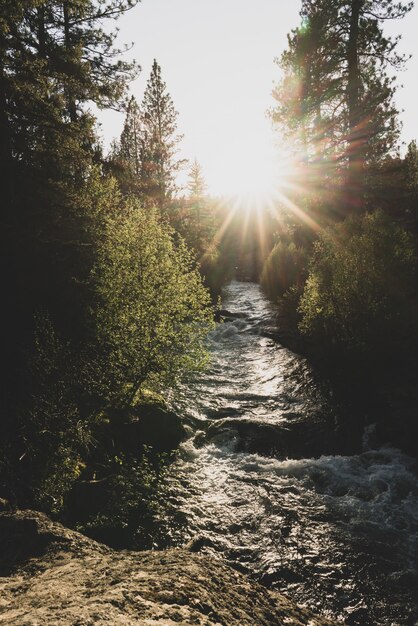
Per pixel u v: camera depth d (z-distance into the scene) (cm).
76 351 884
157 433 977
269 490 834
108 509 710
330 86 2506
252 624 255
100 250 1077
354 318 1298
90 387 861
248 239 6119
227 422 1085
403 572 620
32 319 973
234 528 716
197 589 273
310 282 1581
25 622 208
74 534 404
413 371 1205
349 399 1216
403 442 985
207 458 959
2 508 530
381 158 2634
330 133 2623
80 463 804
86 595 256
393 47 2258
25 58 1140
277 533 705
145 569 307
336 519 745
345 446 1017
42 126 1162
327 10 2380
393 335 1255
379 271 1348
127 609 228
